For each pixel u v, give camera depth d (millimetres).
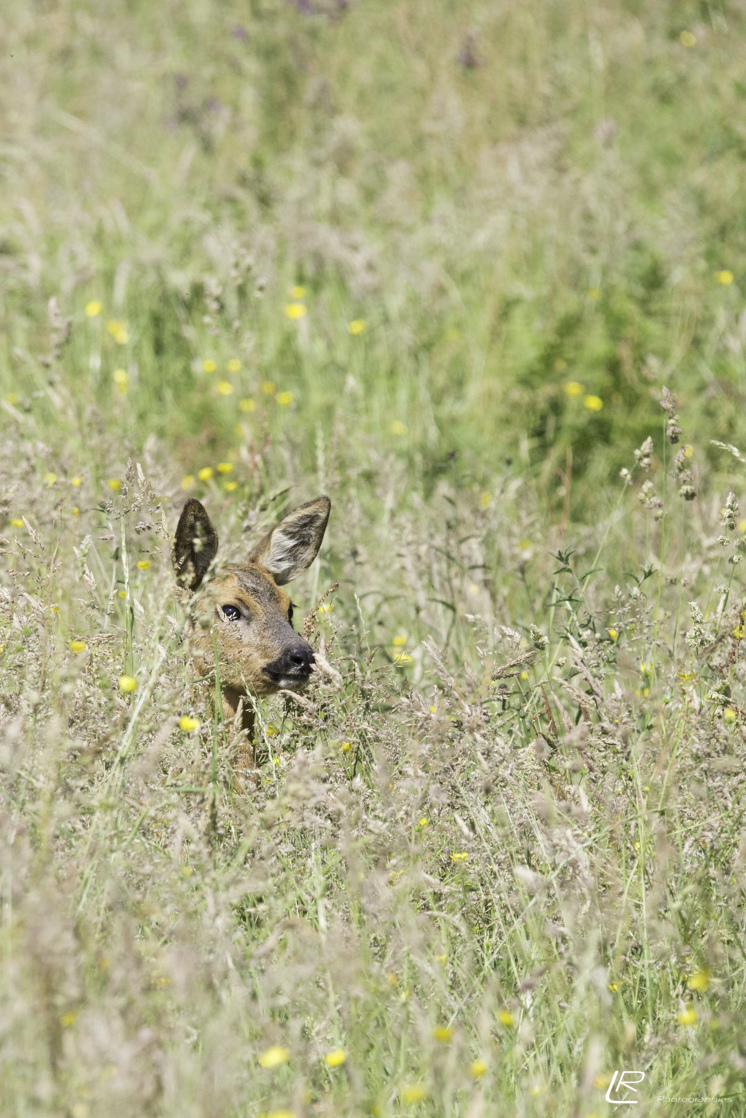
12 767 11297
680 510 22750
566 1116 10164
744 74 40531
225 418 26141
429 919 12602
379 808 12906
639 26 44062
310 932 11414
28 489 19031
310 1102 10258
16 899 10273
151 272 30141
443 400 27688
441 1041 10500
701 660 13945
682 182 36344
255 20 43469
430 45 42875
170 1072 9102
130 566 18250
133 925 10656
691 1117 10828
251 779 14039
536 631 14672
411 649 18594
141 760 12180
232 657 16406
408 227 33875
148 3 48344
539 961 11719
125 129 39500
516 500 23453
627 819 12805
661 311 28922
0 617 14266
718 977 11969
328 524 20781
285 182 36469
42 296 28953
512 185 35094
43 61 42312
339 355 28531
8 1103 8906
